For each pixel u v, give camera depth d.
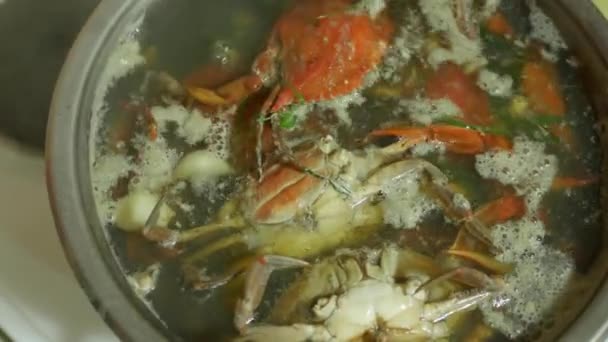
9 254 0.75
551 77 0.68
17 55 0.79
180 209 0.66
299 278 0.64
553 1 0.67
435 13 0.70
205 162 0.66
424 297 0.64
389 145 0.66
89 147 0.66
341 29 0.69
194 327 0.64
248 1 0.71
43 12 0.80
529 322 0.64
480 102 0.68
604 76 0.65
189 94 0.68
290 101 0.67
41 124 0.77
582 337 0.61
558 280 0.64
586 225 0.65
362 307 0.63
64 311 0.74
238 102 0.68
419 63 0.69
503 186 0.66
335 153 0.65
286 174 0.65
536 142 0.67
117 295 0.63
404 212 0.66
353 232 0.66
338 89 0.68
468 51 0.69
